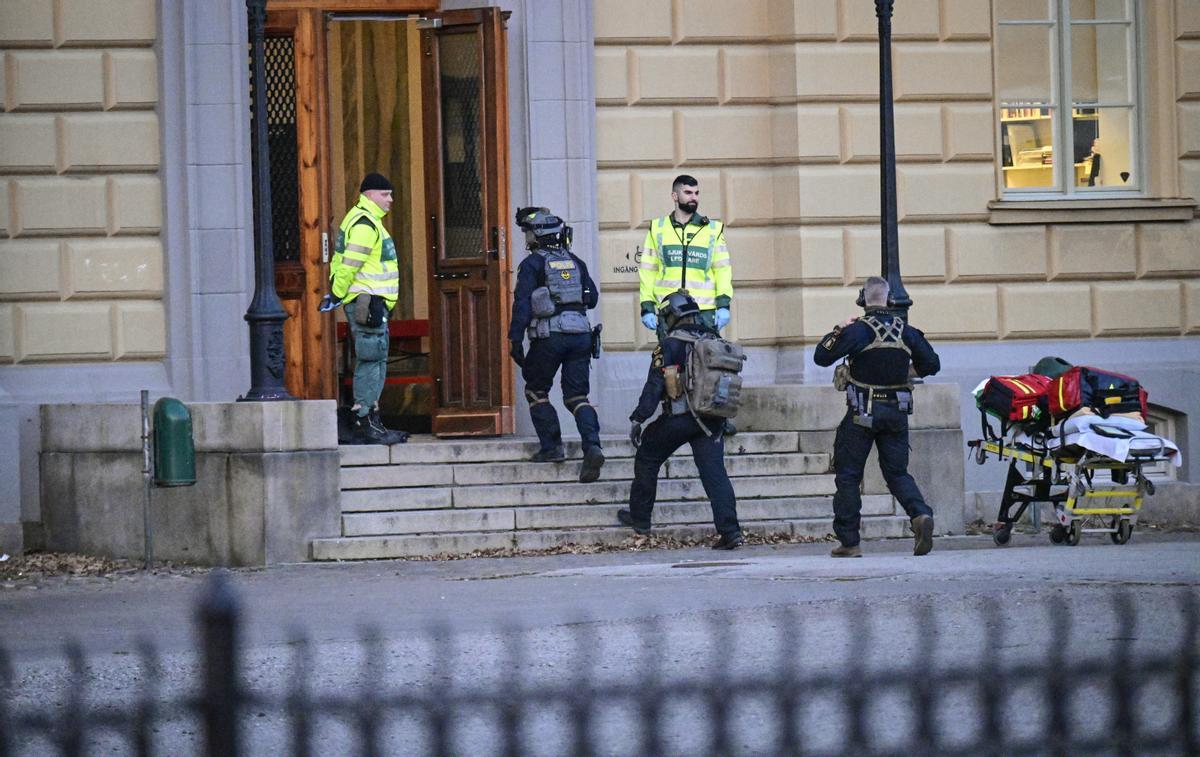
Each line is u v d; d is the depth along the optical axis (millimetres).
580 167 58094
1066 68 62312
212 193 56094
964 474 53469
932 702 17328
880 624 33469
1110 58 62938
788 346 59719
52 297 55594
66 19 55500
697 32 59312
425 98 58094
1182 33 62469
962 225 60344
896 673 17297
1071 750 17844
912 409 46031
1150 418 61250
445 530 49312
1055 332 60781
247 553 47625
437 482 51031
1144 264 61406
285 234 58250
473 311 57656
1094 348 60938
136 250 56125
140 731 16250
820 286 59281
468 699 16266
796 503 51375
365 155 70688
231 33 56219
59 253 55688
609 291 58844
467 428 57375
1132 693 18016
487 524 49406
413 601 39156
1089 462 48344
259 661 31734
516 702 16328
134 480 49375
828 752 17703
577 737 16328
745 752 22672
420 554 48188
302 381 58219
